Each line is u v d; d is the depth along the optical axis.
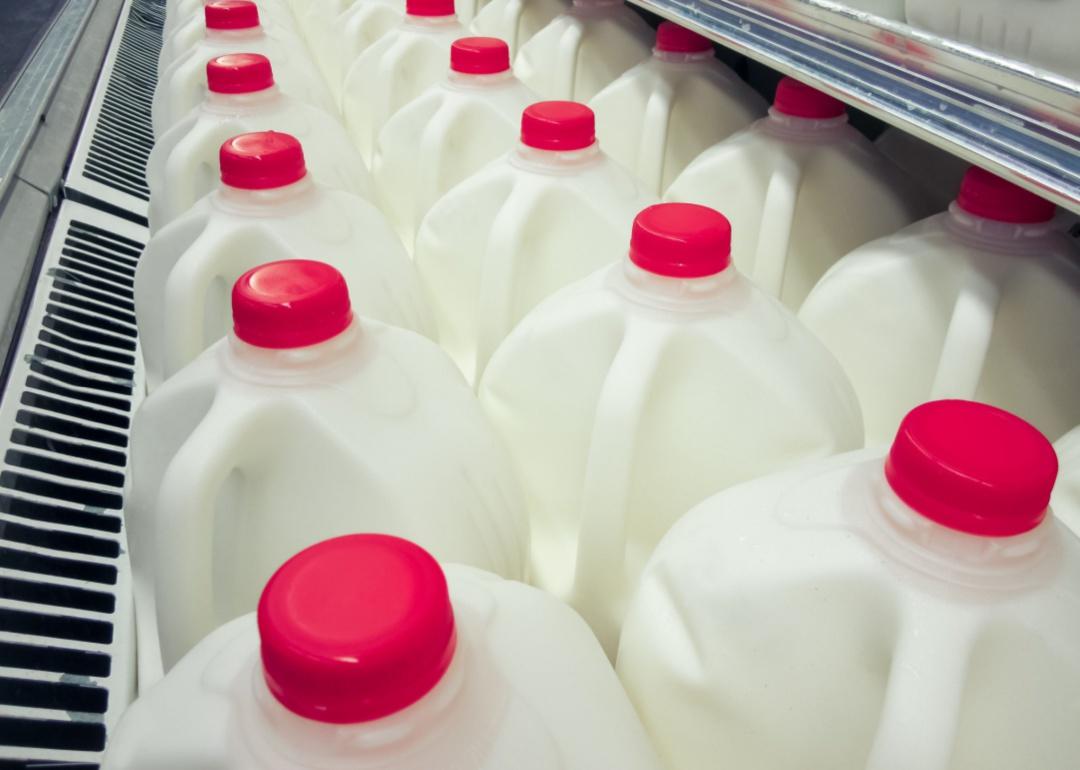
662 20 1.63
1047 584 0.41
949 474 0.40
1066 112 0.48
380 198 1.22
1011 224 0.72
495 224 0.82
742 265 1.00
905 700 0.38
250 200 0.79
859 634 0.43
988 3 0.54
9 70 1.78
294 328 0.56
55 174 1.31
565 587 0.69
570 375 0.68
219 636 0.45
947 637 0.39
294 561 0.37
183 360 0.77
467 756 0.36
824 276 0.84
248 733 0.37
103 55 1.96
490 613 0.45
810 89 0.93
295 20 2.00
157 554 0.54
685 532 0.52
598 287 0.68
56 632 0.72
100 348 1.07
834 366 0.69
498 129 1.07
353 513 0.57
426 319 0.89
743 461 0.64
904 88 0.62
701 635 0.47
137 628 0.74
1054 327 0.72
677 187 1.03
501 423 0.72
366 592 0.36
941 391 0.71
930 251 0.75
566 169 0.84
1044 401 0.74
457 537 0.59
